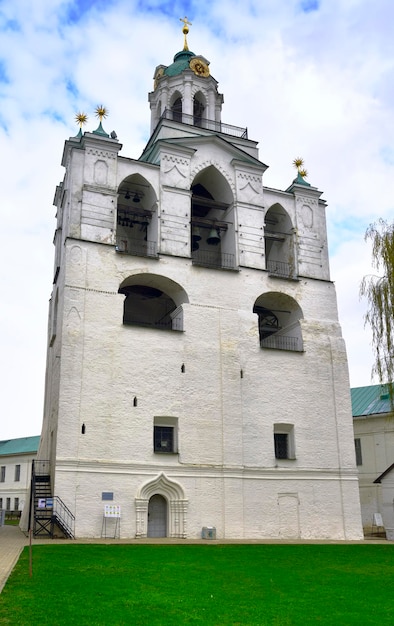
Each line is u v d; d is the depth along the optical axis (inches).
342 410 1489.9
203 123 1731.1
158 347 1325.0
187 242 1446.9
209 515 1261.1
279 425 1414.9
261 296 1526.8
